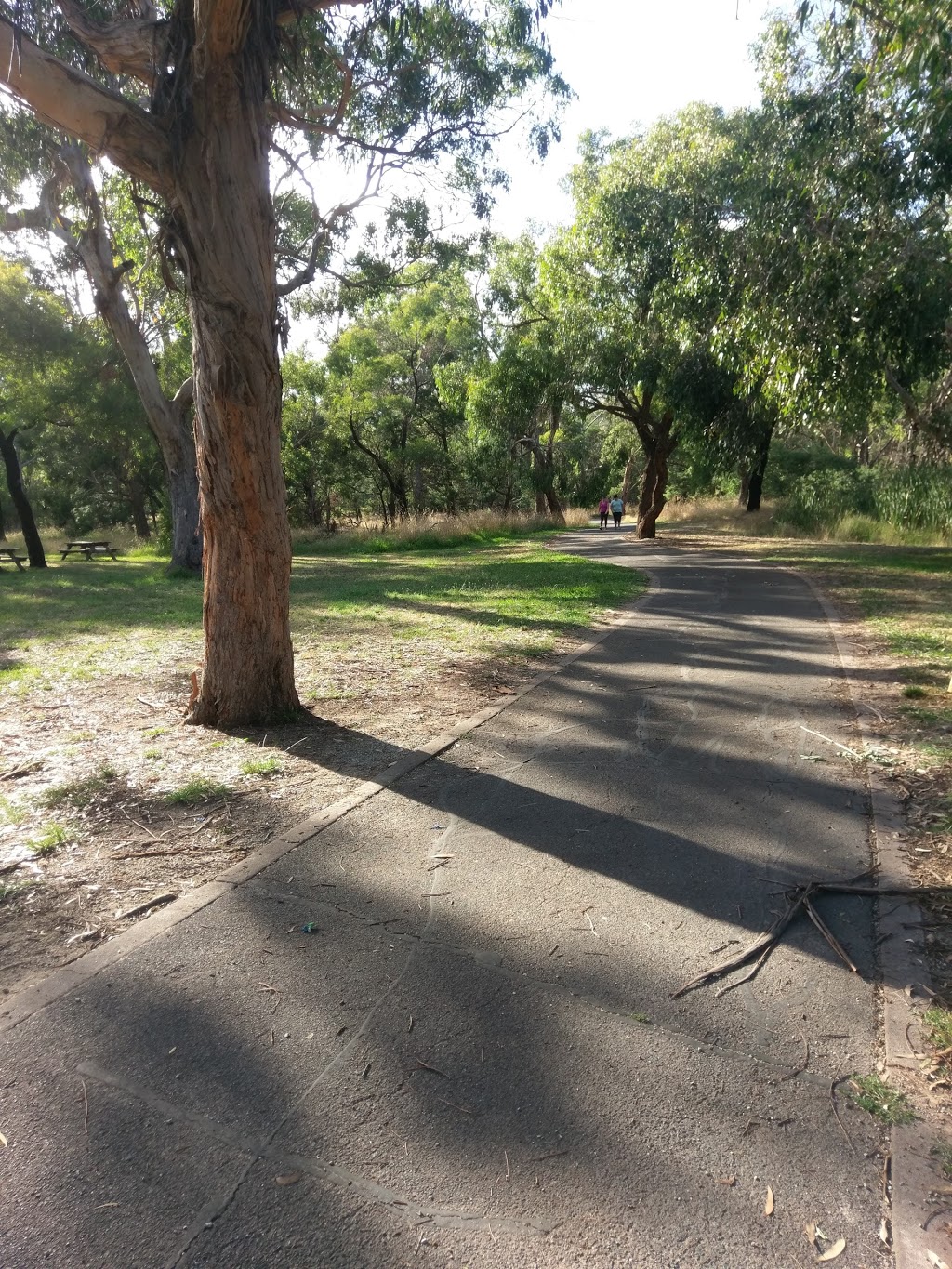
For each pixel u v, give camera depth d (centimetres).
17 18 553
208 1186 222
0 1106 251
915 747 559
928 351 1292
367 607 1294
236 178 551
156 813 469
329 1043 278
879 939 339
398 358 3919
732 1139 237
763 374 1412
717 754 562
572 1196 219
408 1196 219
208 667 637
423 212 1700
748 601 1259
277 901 371
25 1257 202
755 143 1384
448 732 615
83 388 2586
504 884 386
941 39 720
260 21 547
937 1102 251
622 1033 283
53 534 5294
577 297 2328
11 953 332
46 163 1230
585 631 1041
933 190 1142
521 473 4419
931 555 1922
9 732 634
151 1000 301
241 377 577
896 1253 202
